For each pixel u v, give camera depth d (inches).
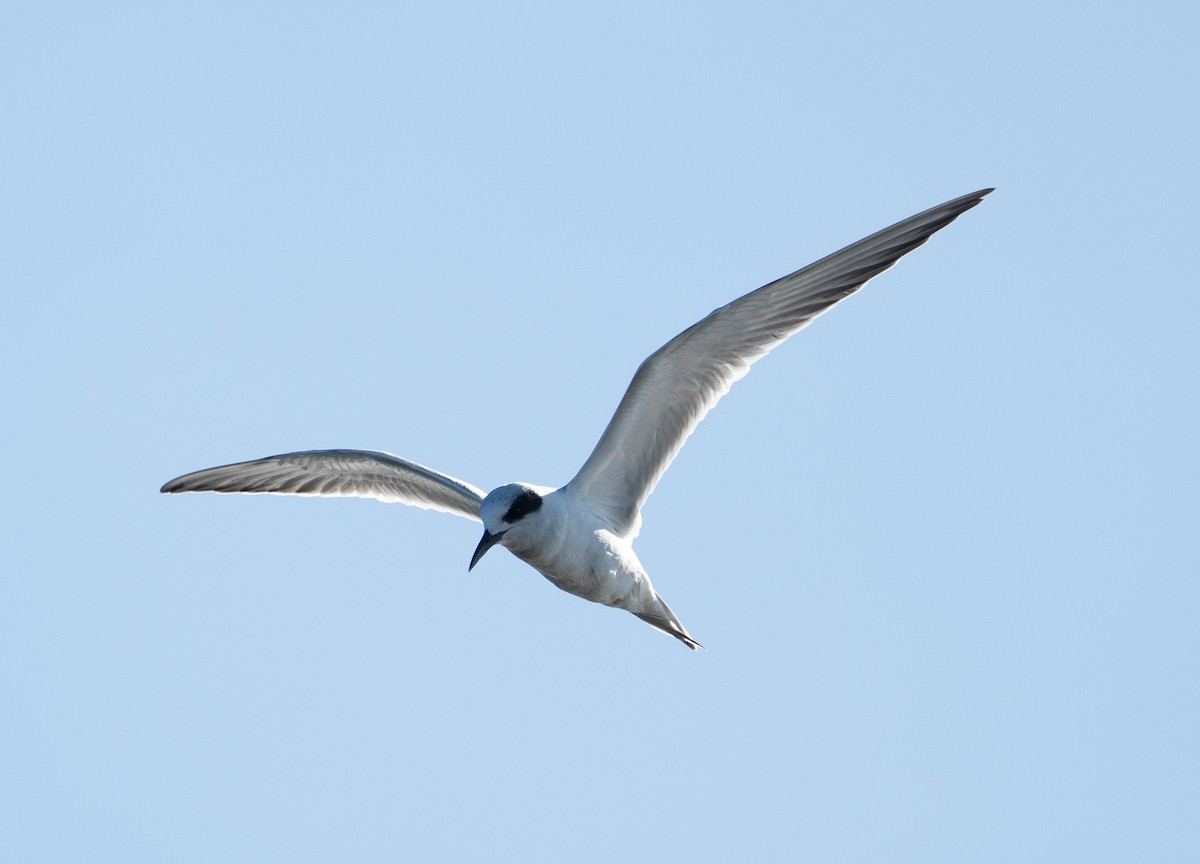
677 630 615.5
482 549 539.5
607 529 578.9
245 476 679.7
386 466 645.9
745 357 565.3
